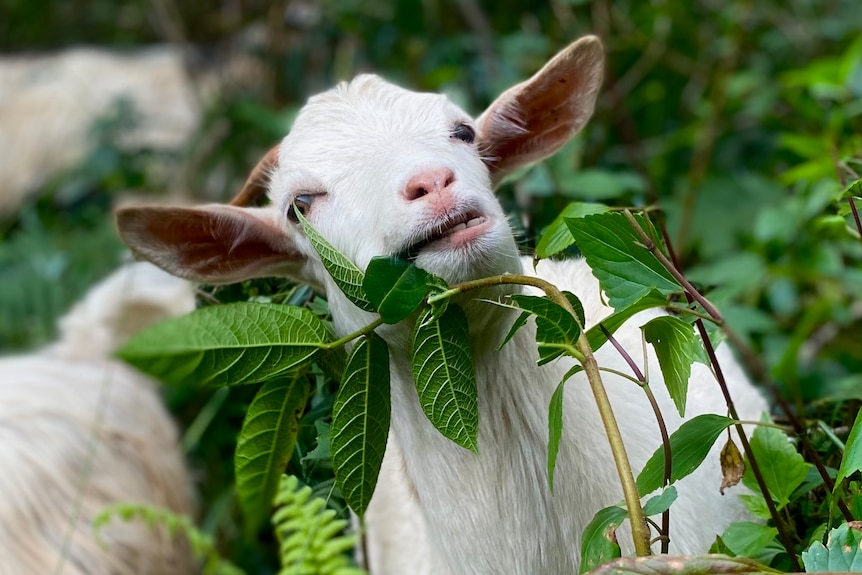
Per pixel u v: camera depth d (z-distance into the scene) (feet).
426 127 9.78
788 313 17.81
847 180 12.57
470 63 22.93
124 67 38.86
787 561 8.86
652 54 22.88
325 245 8.39
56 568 17.06
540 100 11.06
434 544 10.50
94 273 25.31
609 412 7.61
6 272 25.81
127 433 19.54
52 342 24.07
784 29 24.50
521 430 9.47
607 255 8.21
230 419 18.63
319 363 9.20
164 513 15.10
